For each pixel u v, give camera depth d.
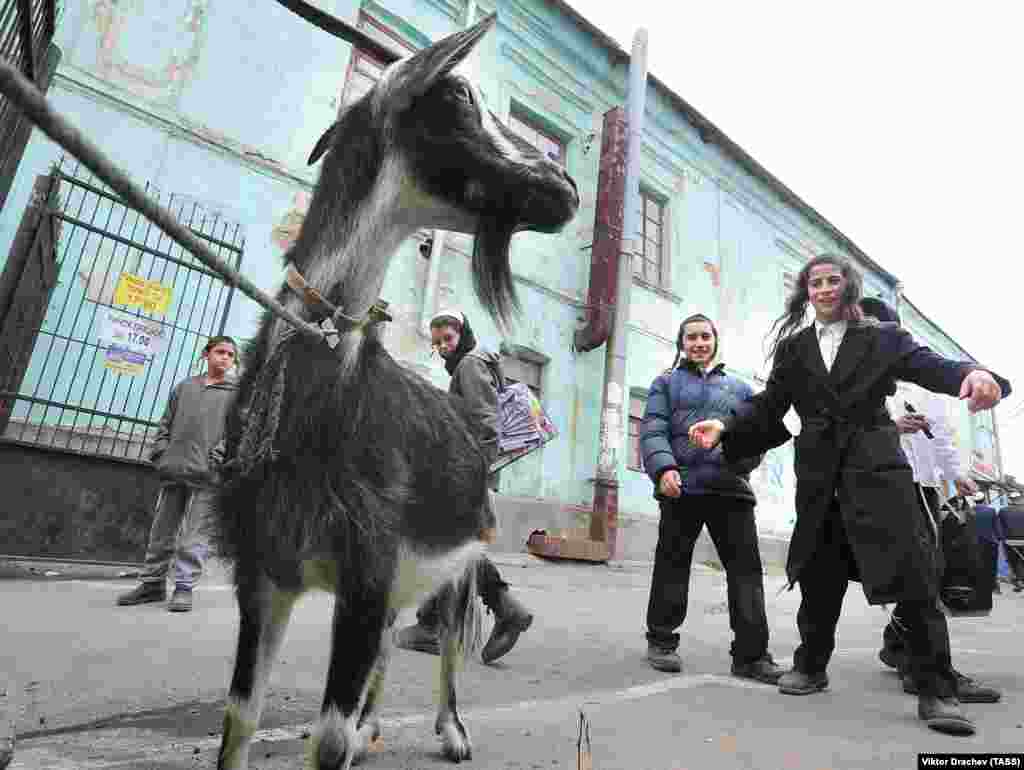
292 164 8.27
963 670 4.04
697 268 13.93
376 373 1.67
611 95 12.80
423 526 1.69
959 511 3.86
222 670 2.93
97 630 3.47
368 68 9.28
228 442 1.63
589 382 11.30
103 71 7.19
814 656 3.22
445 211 1.87
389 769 1.95
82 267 6.61
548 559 9.25
